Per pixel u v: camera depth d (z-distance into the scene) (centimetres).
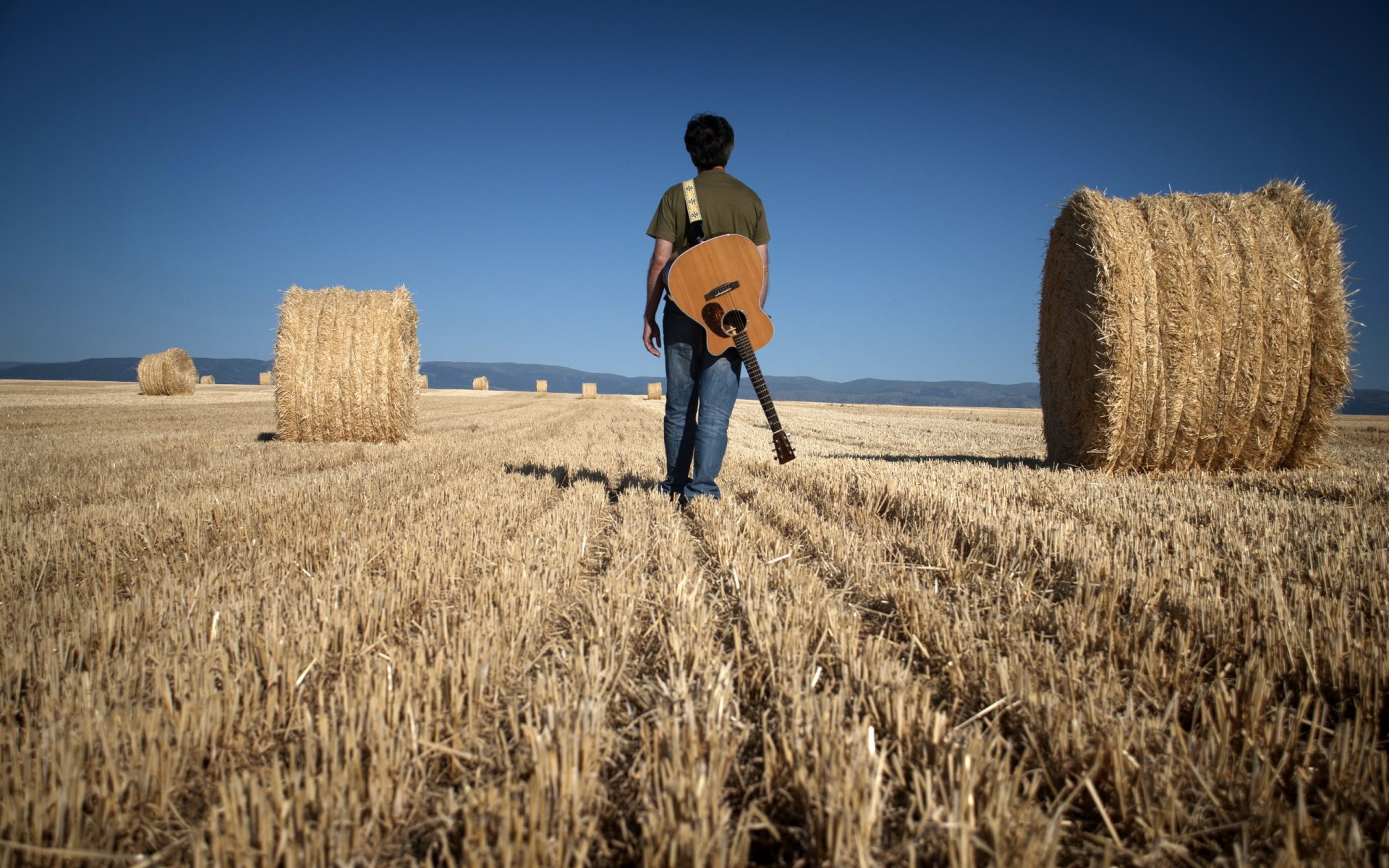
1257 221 575
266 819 106
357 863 107
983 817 113
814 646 198
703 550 319
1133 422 571
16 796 114
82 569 262
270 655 172
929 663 190
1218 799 122
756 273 365
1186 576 248
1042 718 149
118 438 910
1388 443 1123
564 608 233
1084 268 595
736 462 698
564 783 120
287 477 539
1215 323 565
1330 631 185
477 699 156
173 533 327
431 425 1448
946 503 390
